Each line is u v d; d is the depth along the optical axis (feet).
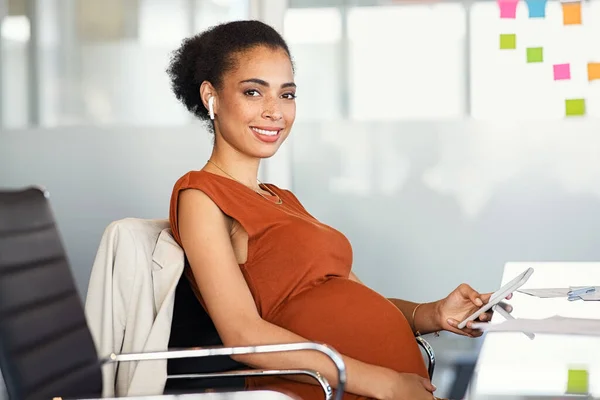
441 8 13.80
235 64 8.53
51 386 5.83
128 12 14.17
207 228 7.68
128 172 14.30
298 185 14.20
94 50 14.24
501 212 13.76
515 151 13.71
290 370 6.89
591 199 13.56
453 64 13.80
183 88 9.03
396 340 7.95
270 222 7.97
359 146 14.06
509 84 13.70
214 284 7.51
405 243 13.99
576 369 6.11
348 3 13.99
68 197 14.39
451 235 13.89
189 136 14.21
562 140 13.60
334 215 14.14
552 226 13.66
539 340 6.84
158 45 14.17
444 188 13.89
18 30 14.29
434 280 13.94
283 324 7.91
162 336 7.47
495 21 13.69
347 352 7.81
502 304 8.26
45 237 6.24
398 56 13.93
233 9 14.16
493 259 13.80
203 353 6.49
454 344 7.16
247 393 6.36
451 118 13.84
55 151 14.35
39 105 14.33
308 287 8.00
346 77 14.05
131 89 14.25
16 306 5.64
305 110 14.14
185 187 7.83
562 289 9.21
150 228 8.03
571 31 13.52
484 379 6.00
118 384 7.56
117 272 7.59
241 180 8.69
